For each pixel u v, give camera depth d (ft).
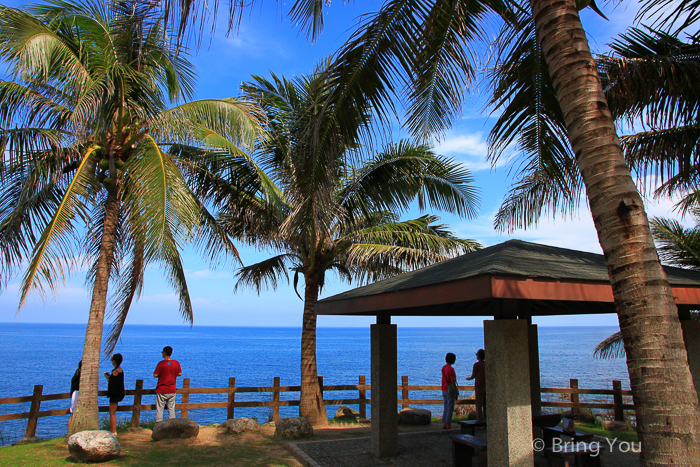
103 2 26.68
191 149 33.45
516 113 20.66
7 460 21.98
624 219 9.18
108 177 28.53
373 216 40.11
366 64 16.74
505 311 15.28
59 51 24.39
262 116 30.99
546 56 10.99
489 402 15.30
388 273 38.73
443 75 18.38
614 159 9.59
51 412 28.86
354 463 21.54
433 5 16.16
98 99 23.80
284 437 27.66
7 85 25.61
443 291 14.98
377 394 23.07
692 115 20.75
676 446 8.04
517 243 20.33
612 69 21.11
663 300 8.71
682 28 16.20
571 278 13.80
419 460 22.04
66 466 21.13
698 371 19.47
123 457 22.93
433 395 81.41
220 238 36.24
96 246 33.94
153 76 30.12
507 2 17.92
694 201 29.30
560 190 22.38
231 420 29.96
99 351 26.63
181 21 12.73
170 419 27.61
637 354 8.65
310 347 36.42
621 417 32.65
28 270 22.15
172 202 24.57
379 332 23.44
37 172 26.55
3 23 22.66
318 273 37.78
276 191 32.76
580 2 13.62
